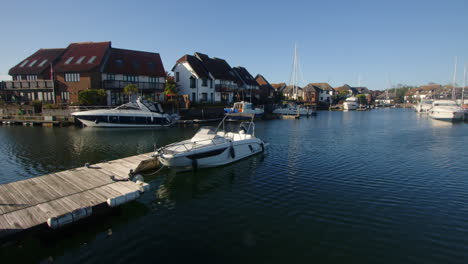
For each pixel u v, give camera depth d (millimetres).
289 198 11078
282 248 7617
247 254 7359
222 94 55500
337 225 8867
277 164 16250
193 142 14523
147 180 13344
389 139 26188
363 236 8203
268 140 25469
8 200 9000
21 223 7562
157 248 7656
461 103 66875
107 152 19234
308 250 7523
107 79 38375
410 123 43500
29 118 33844
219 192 11805
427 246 7684
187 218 9406
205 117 43000
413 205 10352
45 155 18141
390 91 147375
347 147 21859
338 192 11695
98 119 29688
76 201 8969
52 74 36438
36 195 9438
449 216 9453
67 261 7145
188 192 11828
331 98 106000
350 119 52344
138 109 31500
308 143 23766
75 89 37125
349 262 7012
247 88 63938
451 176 13891
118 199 9219
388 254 7336
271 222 9094
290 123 43438
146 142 23203
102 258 7246
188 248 7648
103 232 8484
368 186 12430
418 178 13586
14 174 14070
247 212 9836
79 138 24859
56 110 33750
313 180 13289
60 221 7836
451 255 7270
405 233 8359
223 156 15750
